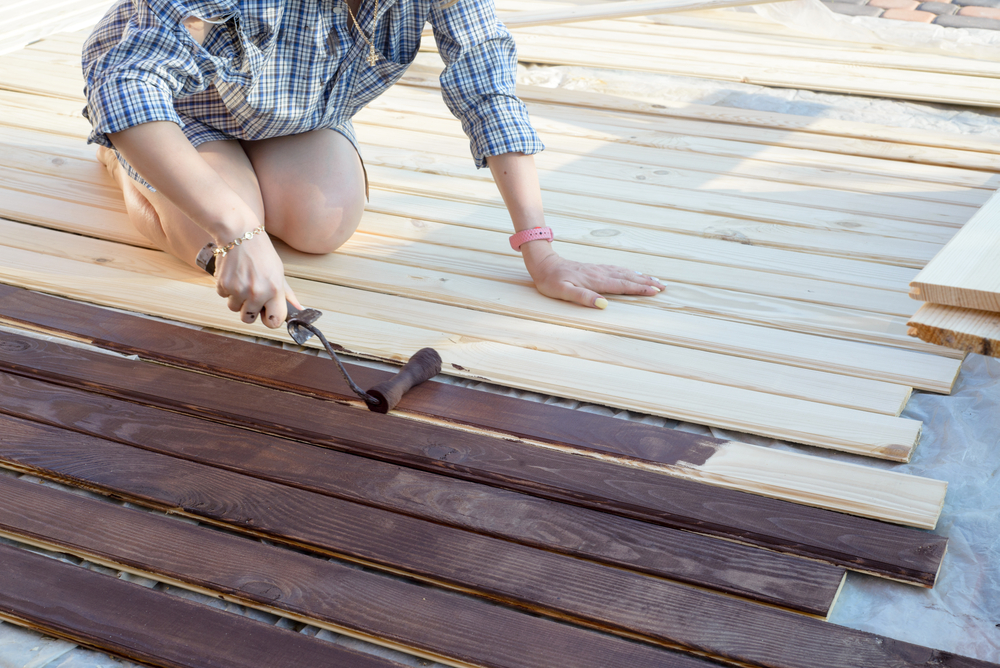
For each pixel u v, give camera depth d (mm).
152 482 1362
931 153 2461
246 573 1196
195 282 1942
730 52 3264
